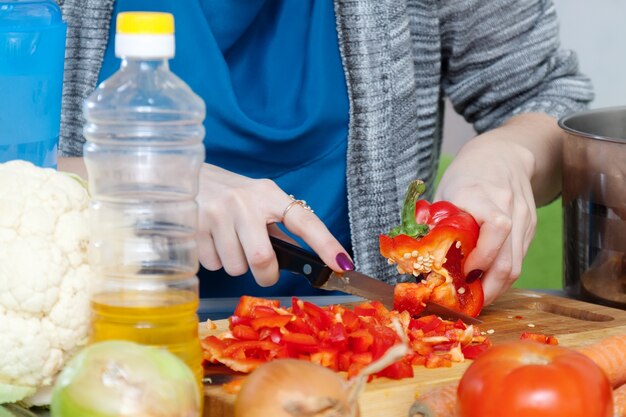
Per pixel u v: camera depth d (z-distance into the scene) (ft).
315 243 4.96
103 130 3.76
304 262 5.09
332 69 6.27
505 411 3.18
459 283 5.24
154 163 3.76
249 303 4.61
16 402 3.89
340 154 6.40
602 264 5.58
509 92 7.29
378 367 3.22
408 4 6.65
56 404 3.14
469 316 5.10
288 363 3.32
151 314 3.55
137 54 3.28
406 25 6.42
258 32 6.27
